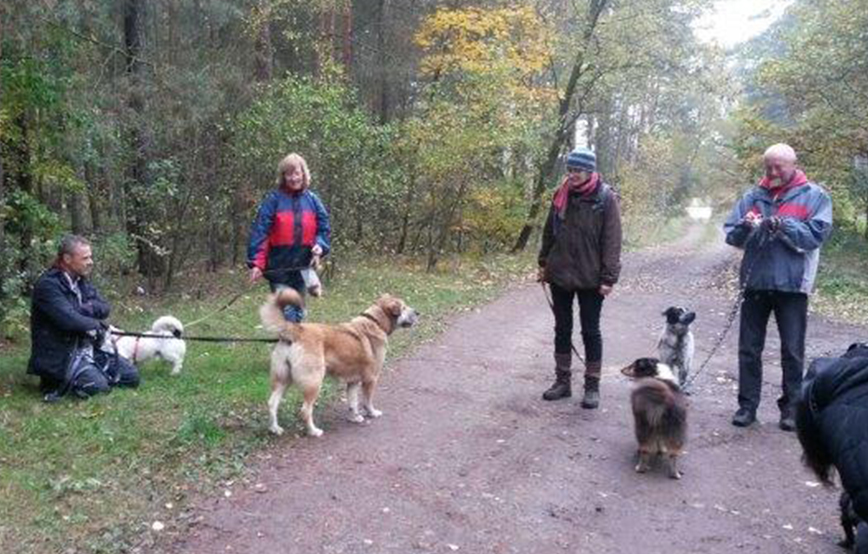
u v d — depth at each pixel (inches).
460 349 351.6
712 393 287.9
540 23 745.0
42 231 345.1
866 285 613.6
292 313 263.4
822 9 694.5
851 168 735.1
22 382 254.8
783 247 233.5
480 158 647.8
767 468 211.0
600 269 250.8
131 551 150.2
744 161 786.8
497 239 797.2
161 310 407.8
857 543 147.9
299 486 184.4
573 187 248.8
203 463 191.8
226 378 273.9
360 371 231.8
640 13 772.0
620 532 170.9
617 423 246.7
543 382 297.0
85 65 420.5
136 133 462.9
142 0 485.7
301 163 265.3
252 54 626.8
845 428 120.6
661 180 1715.1
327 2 676.7
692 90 828.6
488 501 183.0
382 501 179.0
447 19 695.7
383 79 781.9
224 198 508.4
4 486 172.1
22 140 360.2
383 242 691.4
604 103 919.7
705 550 164.2
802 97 695.1
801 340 239.3
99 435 205.0
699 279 727.1
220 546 154.2
